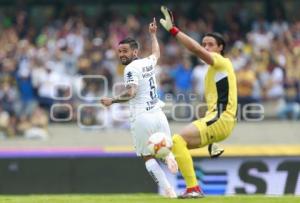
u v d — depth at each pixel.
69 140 61.62
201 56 33.06
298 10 78.25
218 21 76.38
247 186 52.97
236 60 65.81
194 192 33.50
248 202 32.97
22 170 53.88
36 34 76.75
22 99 65.25
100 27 75.50
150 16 77.50
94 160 53.66
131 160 53.47
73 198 36.66
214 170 52.97
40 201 34.88
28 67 66.19
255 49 69.00
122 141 61.03
